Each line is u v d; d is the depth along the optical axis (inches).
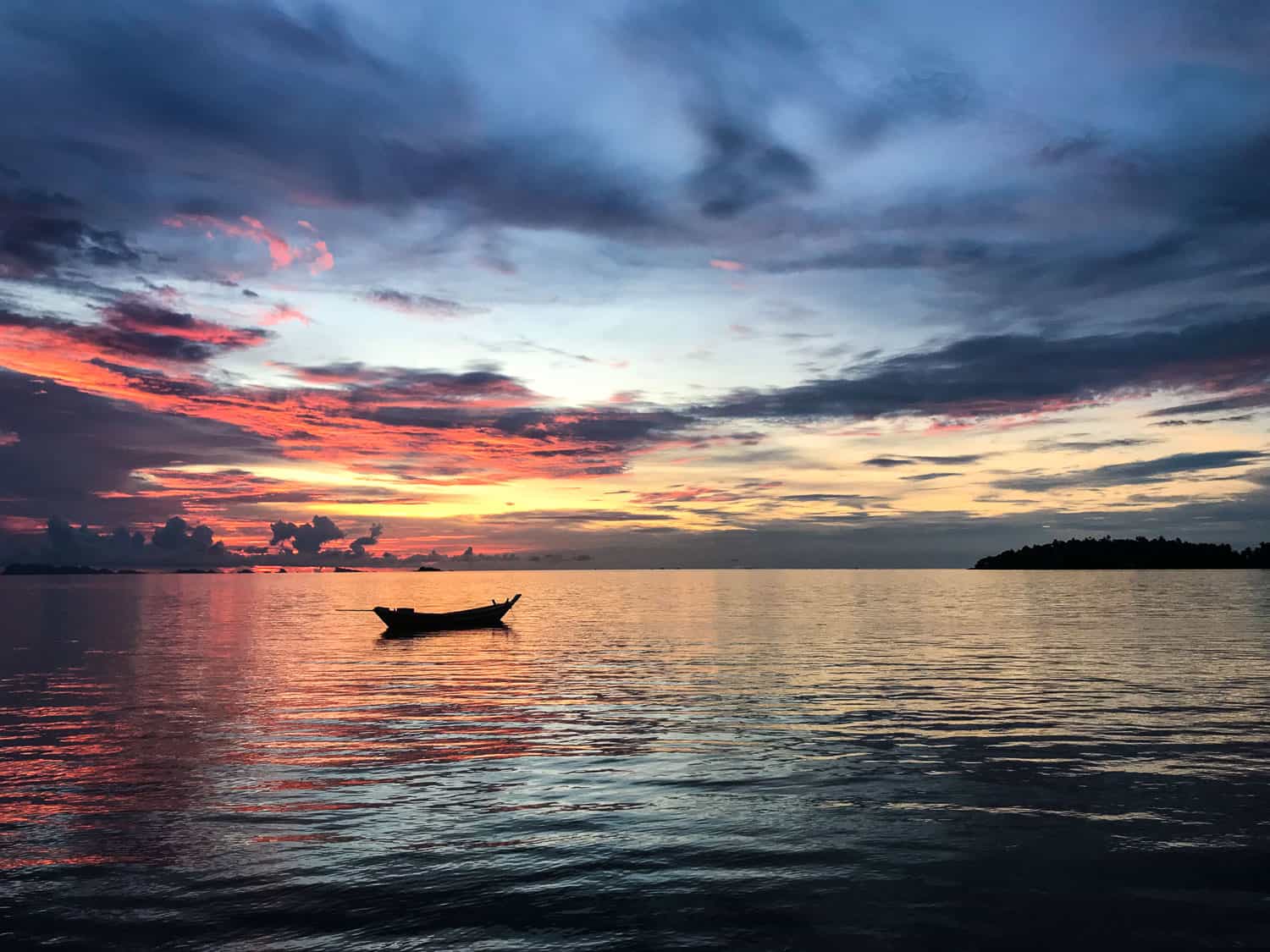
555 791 560.7
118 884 408.2
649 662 1315.2
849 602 3563.0
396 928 359.3
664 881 404.8
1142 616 2357.3
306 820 502.9
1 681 1117.1
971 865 420.8
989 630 1913.1
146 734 758.5
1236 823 482.6
